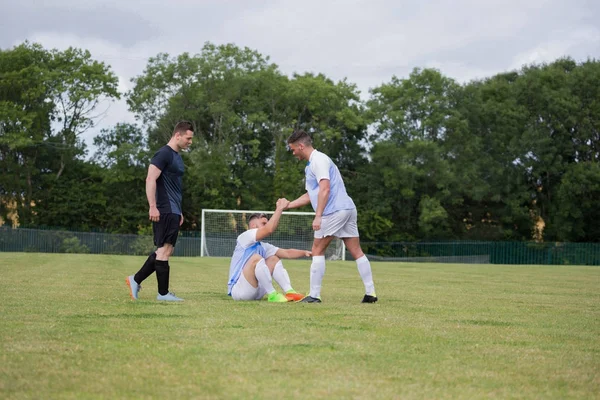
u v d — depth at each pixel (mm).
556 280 13633
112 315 5535
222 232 33031
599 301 8258
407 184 45312
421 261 44031
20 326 4797
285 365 3574
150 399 2887
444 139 46719
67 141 44812
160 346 4070
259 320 5320
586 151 47688
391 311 6301
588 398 3076
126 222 44656
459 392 3107
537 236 49375
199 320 5270
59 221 44750
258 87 45344
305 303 7012
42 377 3234
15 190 43875
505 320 5832
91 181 47062
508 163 47469
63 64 44688
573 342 4633
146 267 7117
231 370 3436
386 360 3773
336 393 3016
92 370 3400
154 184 7000
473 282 12320
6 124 42094
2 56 43062
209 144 43094
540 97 47812
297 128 47781
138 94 44125
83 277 10922
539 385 3289
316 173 7301
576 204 46469
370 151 48625
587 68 48500
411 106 46312
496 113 47875
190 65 42906
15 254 24875
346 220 7305
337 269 17734
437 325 5312
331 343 4266
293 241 32344
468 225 50562
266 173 47312
